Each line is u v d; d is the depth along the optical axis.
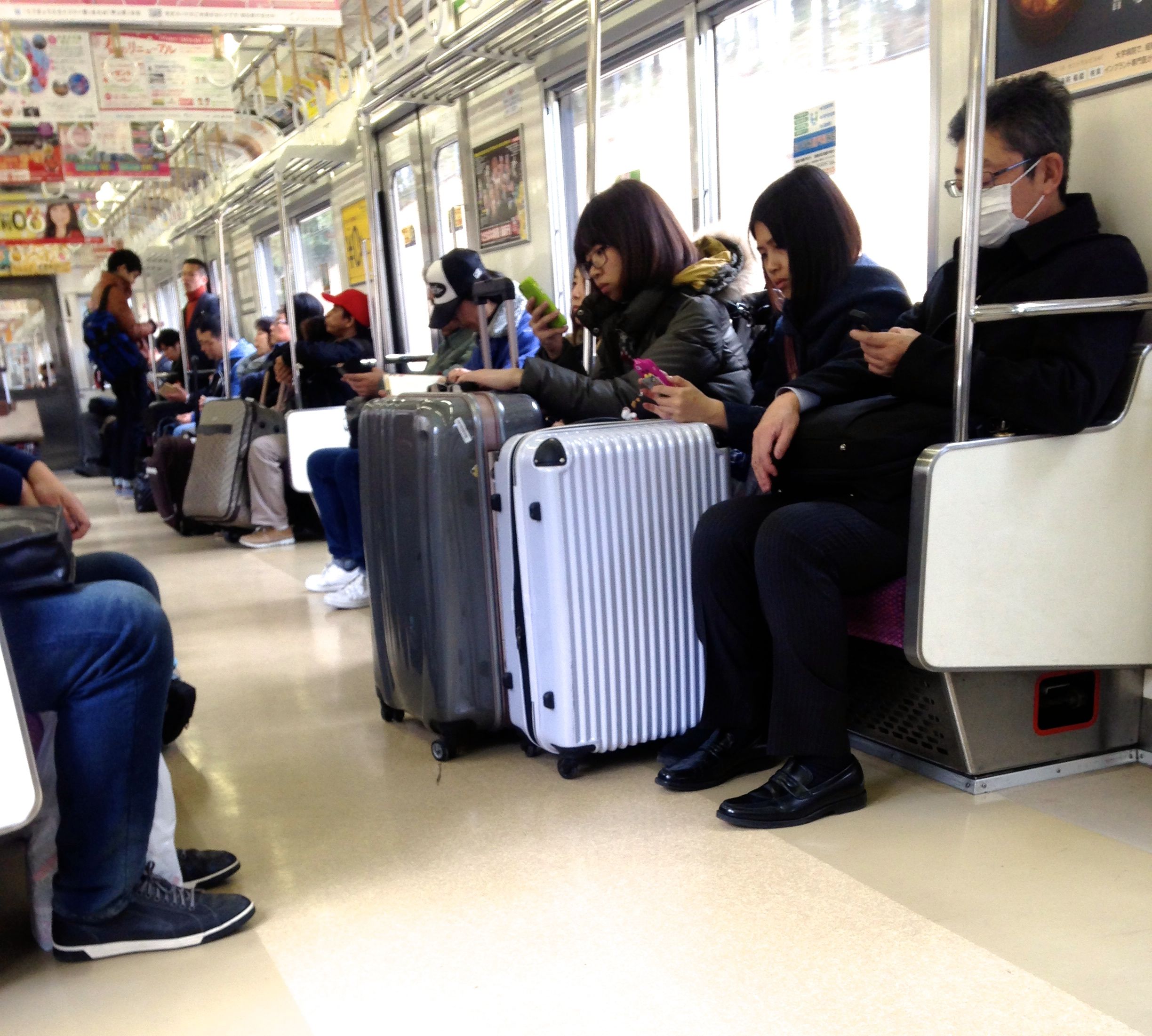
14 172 6.26
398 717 2.77
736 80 3.66
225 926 1.70
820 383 2.18
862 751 2.38
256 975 1.60
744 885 1.76
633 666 2.27
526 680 2.31
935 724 2.14
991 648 2.01
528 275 5.00
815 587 1.95
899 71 3.00
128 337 8.80
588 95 2.82
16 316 12.09
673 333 2.53
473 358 3.37
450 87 4.98
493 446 2.35
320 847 2.03
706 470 2.31
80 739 1.58
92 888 1.64
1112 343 1.94
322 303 7.95
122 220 9.95
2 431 4.22
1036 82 1.97
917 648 1.95
